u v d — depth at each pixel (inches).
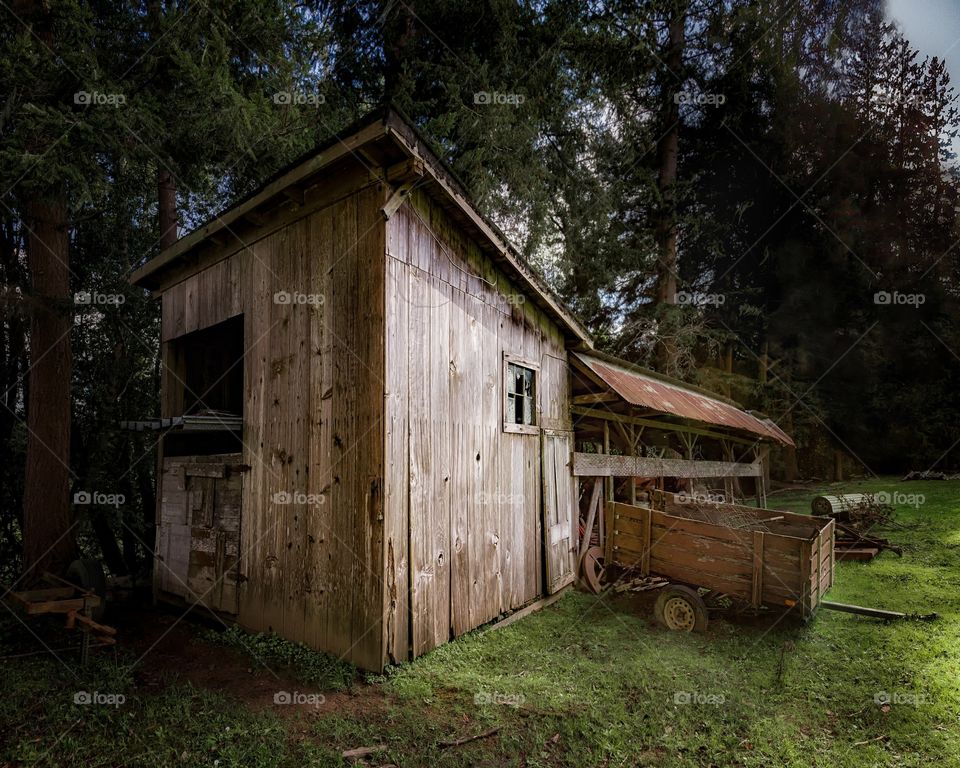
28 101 222.8
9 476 365.7
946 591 309.4
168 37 272.2
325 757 148.0
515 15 605.3
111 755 146.8
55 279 292.2
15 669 198.7
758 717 175.5
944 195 1012.5
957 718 174.4
